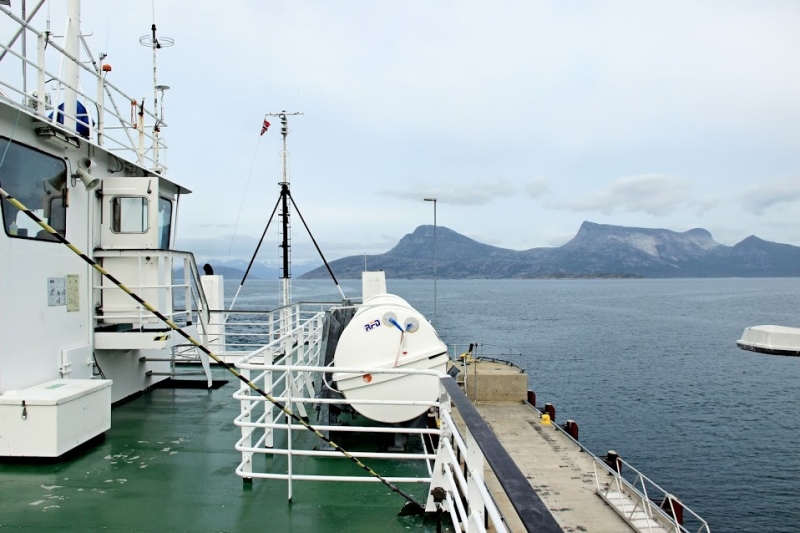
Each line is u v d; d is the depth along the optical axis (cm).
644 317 11000
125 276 780
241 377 457
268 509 477
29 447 565
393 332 702
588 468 1856
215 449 634
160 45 1048
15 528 433
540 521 157
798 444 3078
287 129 1411
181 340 821
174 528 439
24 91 643
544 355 5922
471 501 296
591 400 4006
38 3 702
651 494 2500
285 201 1397
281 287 1399
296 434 718
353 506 488
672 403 3953
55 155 680
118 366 843
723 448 3025
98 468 568
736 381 4738
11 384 601
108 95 853
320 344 899
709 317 11044
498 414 2389
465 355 2714
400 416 681
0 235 584
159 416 774
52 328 668
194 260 873
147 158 937
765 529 2202
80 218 731
